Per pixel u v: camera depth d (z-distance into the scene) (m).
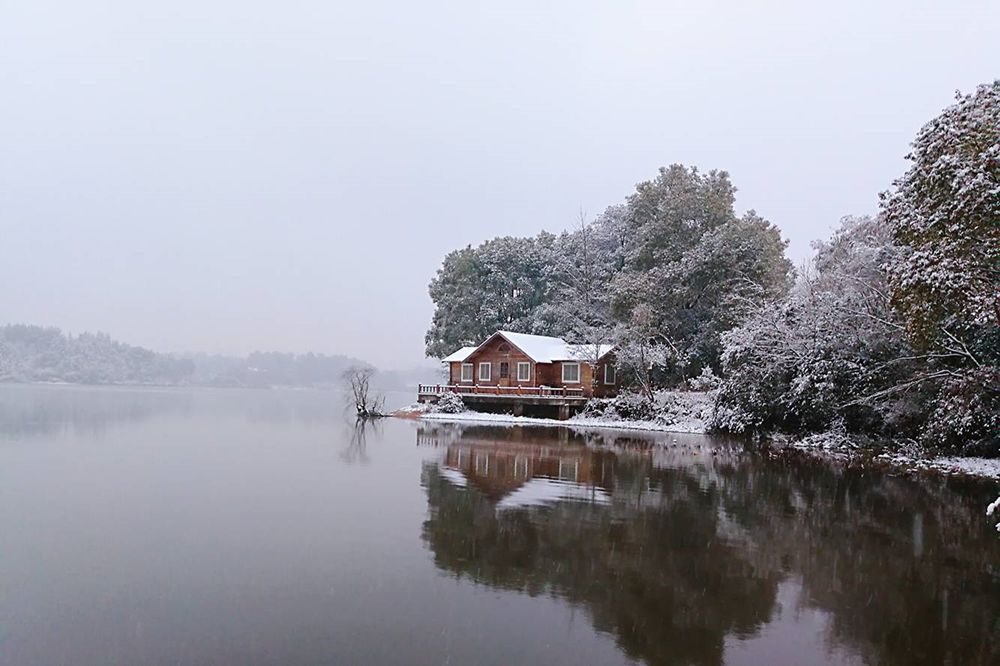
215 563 9.30
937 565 9.59
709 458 21.27
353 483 15.80
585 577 8.88
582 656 6.49
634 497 14.42
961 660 6.55
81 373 132.62
